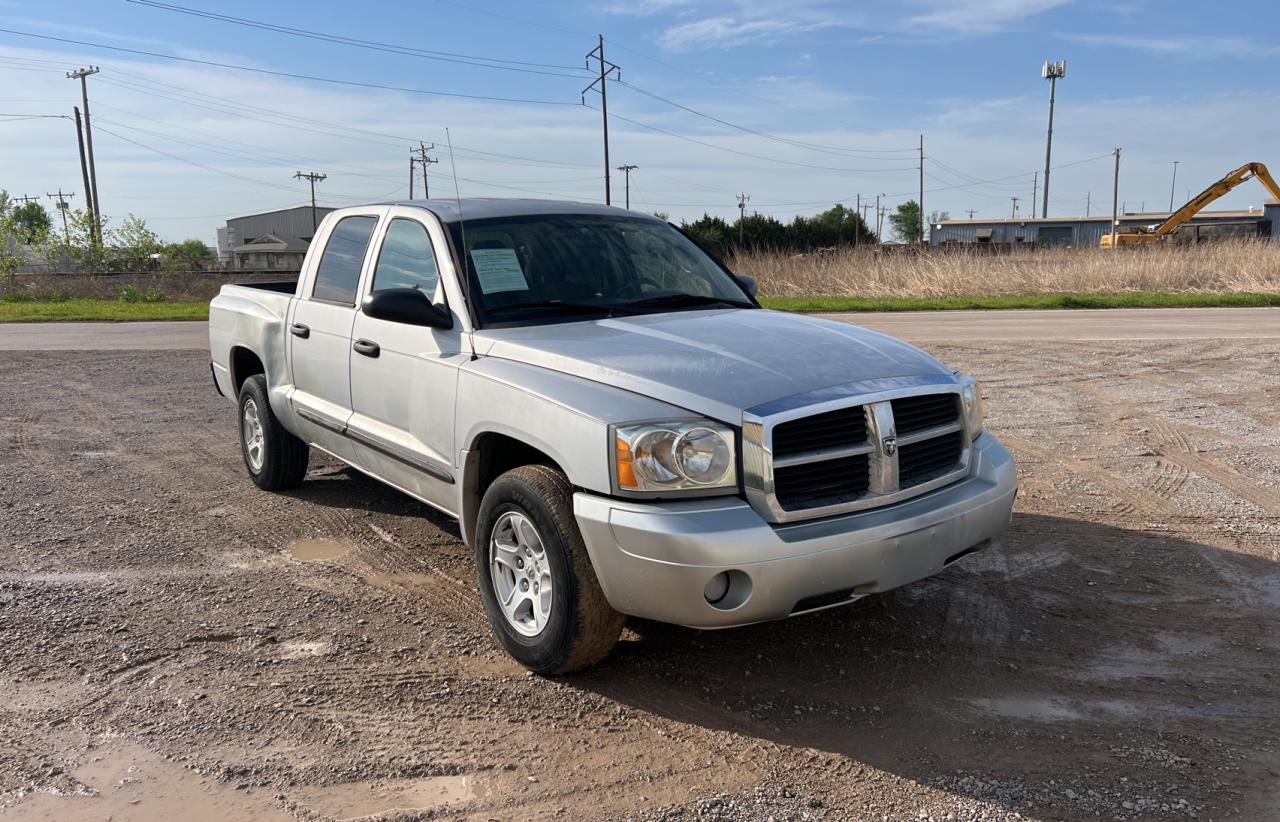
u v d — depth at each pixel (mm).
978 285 26188
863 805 2893
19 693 3623
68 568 4969
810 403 3371
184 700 3570
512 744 3264
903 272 27609
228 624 4273
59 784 3012
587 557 3494
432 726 3387
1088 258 28266
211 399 10180
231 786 2998
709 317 4391
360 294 5059
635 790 2982
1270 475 6516
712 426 3309
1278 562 4922
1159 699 3545
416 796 2949
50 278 34594
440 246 4492
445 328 4242
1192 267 26797
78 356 13984
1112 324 17109
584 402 3453
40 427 8641
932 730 3338
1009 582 4719
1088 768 3080
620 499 3320
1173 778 3012
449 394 4125
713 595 3244
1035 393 9703
